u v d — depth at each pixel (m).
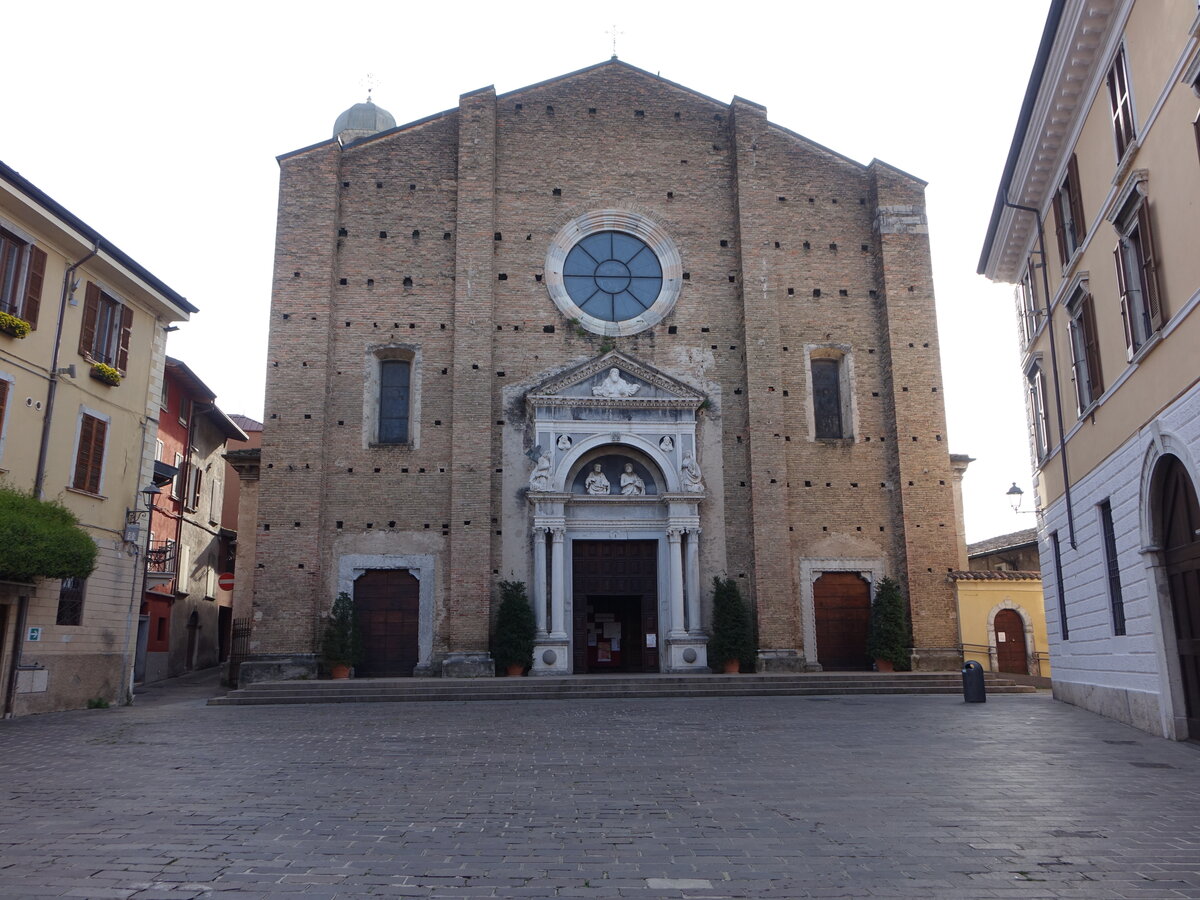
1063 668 23.66
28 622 22.34
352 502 31.55
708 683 27.48
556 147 35.00
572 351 33.31
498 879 7.63
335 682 27.58
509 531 31.66
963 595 32.38
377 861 8.18
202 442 43.94
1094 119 18.69
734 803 10.76
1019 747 15.36
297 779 12.52
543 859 8.27
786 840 8.93
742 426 33.28
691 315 34.06
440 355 32.78
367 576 31.42
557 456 31.98
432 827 9.52
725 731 17.95
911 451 33.03
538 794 11.36
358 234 33.53
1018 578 32.38
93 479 24.80
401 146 34.38
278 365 31.75
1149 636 17.00
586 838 9.05
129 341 26.67
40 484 22.45
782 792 11.45
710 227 34.94
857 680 28.39
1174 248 14.75
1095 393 19.16
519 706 23.91
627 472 32.69
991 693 28.22
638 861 8.20
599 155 35.09
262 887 7.36
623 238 34.84
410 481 31.80
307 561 30.39
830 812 10.23
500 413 32.50
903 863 8.09
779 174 35.38
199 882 7.48
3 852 8.43
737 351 33.94
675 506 31.97
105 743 16.64
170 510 39.06
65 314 23.66
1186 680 16.03
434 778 12.59
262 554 30.36
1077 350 20.64
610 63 35.94
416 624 31.11
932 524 32.62
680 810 10.38
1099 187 18.59
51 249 23.17
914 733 17.42
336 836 9.12
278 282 32.41
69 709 23.73
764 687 27.67
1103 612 19.94
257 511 32.88
